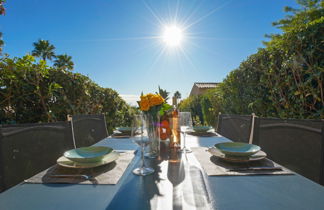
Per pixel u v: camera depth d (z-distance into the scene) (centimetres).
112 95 421
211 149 117
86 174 85
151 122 116
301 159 112
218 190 69
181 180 78
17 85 215
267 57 250
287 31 213
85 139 191
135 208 58
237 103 353
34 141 114
